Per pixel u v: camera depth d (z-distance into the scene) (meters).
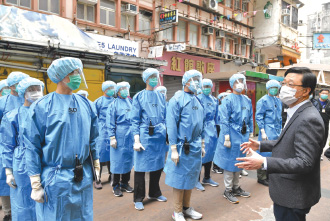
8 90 4.09
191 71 3.53
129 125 4.77
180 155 3.47
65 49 7.52
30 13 7.42
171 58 13.55
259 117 5.25
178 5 13.85
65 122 2.22
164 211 3.97
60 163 2.23
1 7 6.98
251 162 1.87
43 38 7.13
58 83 2.31
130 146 4.76
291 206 1.92
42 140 2.23
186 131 3.47
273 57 22.62
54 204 2.20
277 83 5.13
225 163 4.37
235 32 17.36
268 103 5.21
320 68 22.00
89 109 2.52
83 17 10.20
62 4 9.39
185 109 3.47
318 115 1.85
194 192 4.81
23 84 2.94
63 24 7.93
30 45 6.98
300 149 1.79
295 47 20.80
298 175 1.91
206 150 5.15
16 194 3.04
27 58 7.29
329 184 5.24
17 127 3.11
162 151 4.27
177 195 3.56
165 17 12.28
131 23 11.87
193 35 15.02
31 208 3.04
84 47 7.86
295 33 21.56
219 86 11.54
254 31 19.73
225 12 16.94
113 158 4.70
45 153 2.21
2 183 3.46
